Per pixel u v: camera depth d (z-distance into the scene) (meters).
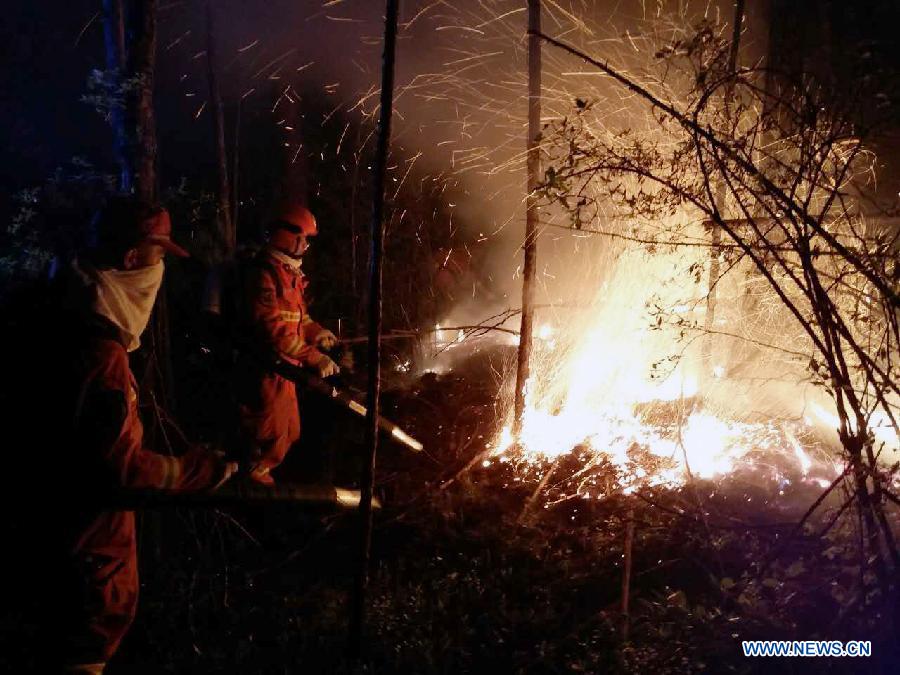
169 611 4.26
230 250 6.29
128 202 3.01
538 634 4.02
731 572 4.35
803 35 5.95
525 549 4.74
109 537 3.03
